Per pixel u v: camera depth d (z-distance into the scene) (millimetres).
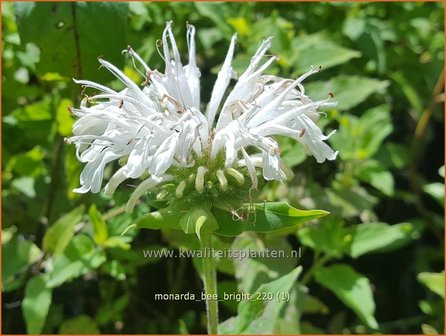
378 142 178
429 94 227
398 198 219
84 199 169
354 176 186
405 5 233
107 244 150
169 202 110
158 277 191
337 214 162
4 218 179
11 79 184
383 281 211
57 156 173
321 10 221
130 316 186
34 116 177
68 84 158
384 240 157
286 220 107
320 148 105
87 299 186
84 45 151
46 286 145
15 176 190
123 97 106
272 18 181
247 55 171
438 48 226
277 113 108
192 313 181
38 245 178
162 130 102
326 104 107
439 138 243
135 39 182
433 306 184
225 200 107
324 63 172
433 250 208
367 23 203
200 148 107
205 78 192
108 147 103
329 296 200
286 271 149
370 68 208
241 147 103
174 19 198
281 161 106
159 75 114
